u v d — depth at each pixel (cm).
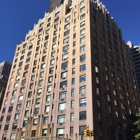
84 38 5438
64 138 3869
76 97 4450
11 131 5309
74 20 6247
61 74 5269
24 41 7838
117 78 5766
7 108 6072
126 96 5747
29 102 5544
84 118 3997
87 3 6281
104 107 4416
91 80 4422
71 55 5412
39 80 5797
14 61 7488
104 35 6244
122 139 4491
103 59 5475
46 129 4516
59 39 6256
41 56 6431
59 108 4628
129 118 4403
